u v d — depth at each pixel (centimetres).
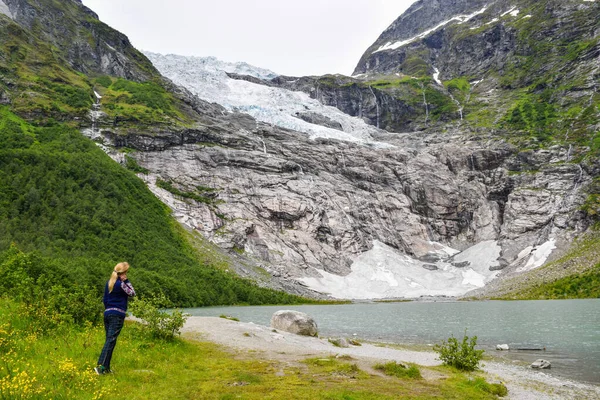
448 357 2706
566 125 18312
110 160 13325
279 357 2381
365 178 17950
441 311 8181
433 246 16675
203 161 15475
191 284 9631
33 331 1905
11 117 13488
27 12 19175
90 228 10012
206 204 14175
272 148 17612
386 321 6444
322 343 3562
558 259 13088
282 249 14000
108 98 17162
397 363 2223
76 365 1528
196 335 3045
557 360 3212
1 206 9300
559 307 7950
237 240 13438
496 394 2012
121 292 1600
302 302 11325
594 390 2270
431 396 1722
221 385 1598
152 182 14012
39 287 2498
